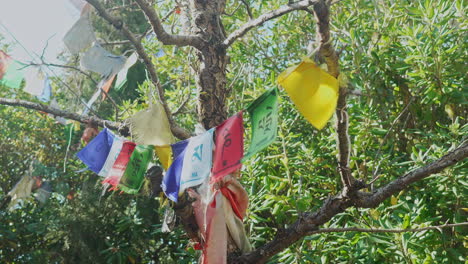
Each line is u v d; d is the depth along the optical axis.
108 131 4.65
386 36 6.21
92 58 4.45
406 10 6.26
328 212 4.02
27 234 12.14
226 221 4.21
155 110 4.38
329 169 6.60
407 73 5.83
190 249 6.06
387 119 6.14
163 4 7.98
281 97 6.59
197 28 5.07
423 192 5.66
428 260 5.03
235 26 8.19
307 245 5.98
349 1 6.80
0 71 4.71
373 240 5.09
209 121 4.89
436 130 5.86
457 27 6.05
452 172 5.22
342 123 3.41
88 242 10.82
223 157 3.46
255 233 6.53
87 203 10.84
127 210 11.02
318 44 3.12
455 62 5.89
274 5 7.48
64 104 8.35
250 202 6.04
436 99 5.71
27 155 11.95
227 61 5.14
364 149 5.89
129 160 4.47
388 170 5.86
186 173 3.77
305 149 6.09
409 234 5.04
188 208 4.28
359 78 6.09
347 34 6.16
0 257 12.14
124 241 10.93
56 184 11.20
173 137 4.39
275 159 6.25
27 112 11.95
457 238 5.38
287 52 7.72
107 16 4.21
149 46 7.99
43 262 10.95
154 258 11.07
